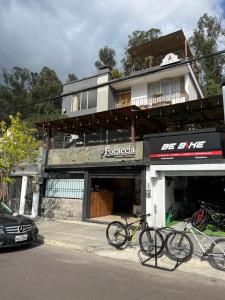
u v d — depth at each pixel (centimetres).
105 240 1013
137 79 2192
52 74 4819
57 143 1861
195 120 1750
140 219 920
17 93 4694
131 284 582
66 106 2631
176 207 1492
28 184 1722
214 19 3878
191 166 1180
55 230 1214
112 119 1678
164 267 716
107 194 1673
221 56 3691
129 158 1375
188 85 2047
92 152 1513
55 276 612
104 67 2461
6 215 910
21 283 557
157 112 1562
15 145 1391
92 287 552
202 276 657
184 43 2283
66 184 1597
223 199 1595
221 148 1124
